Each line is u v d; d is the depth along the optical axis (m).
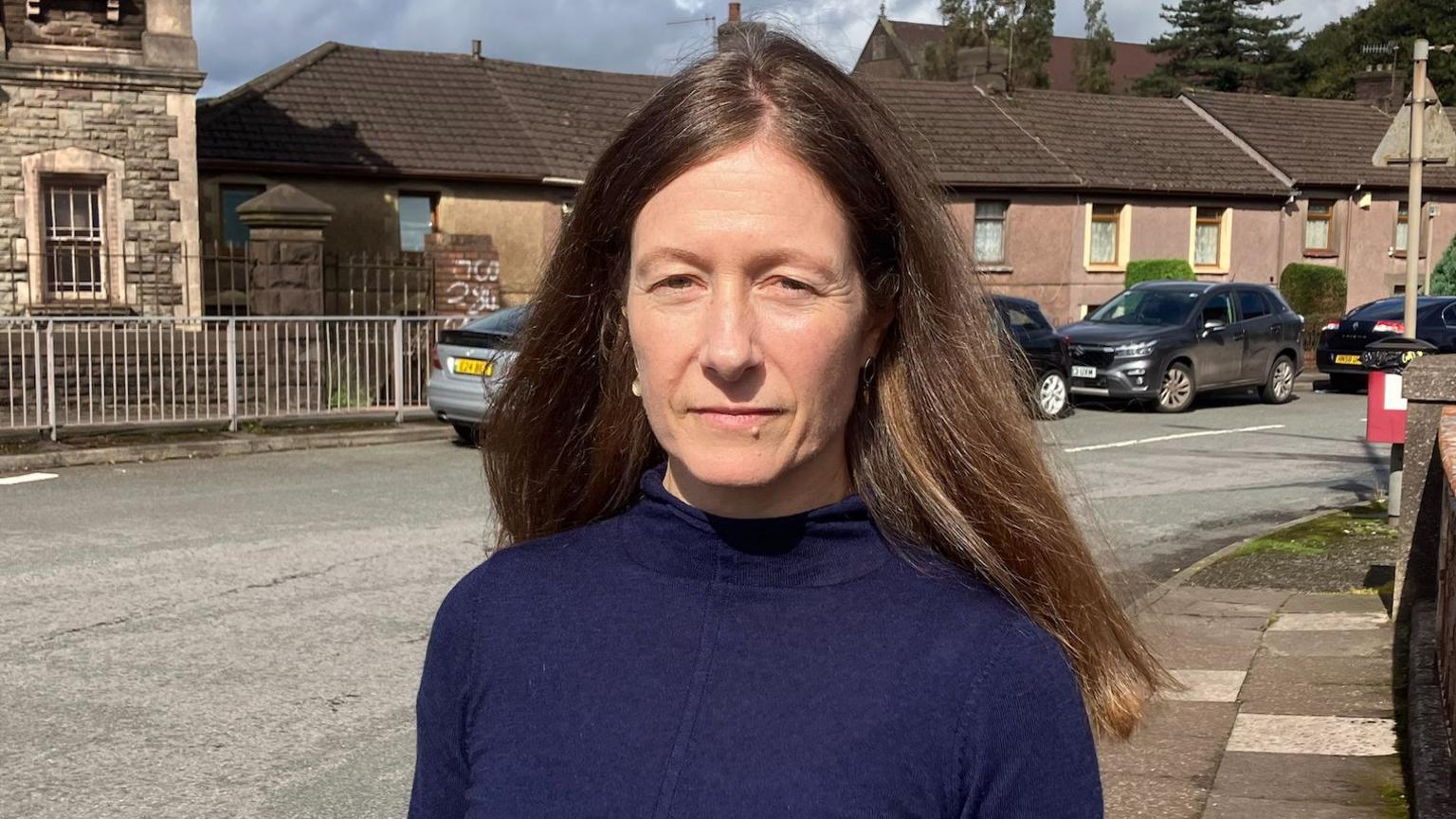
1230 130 30.06
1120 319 17.55
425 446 12.52
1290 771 4.04
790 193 1.31
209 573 7.06
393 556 7.48
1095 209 27.12
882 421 1.48
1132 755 4.24
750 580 1.35
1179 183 27.55
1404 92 33.78
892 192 1.38
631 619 1.35
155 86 15.25
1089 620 1.50
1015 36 53.25
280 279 14.27
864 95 1.42
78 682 5.17
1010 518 1.45
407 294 17.23
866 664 1.27
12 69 14.45
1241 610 6.25
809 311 1.31
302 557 7.45
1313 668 5.18
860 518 1.38
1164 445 13.06
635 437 1.64
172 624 6.02
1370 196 29.75
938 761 1.23
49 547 7.70
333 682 5.20
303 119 20.33
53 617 6.12
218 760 4.38
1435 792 3.56
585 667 1.33
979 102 28.53
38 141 14.73
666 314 1.35
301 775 4.25
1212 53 63.59
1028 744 1.24
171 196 15.45
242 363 12.66
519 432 1.71
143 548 7.68
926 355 1.45
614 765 1.26
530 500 1.72
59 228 15.08
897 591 1.33
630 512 1.47
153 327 12.12
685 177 1.33
